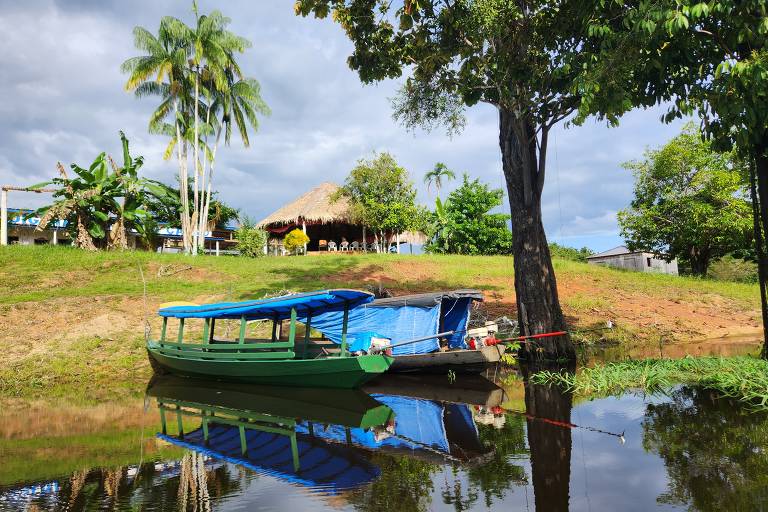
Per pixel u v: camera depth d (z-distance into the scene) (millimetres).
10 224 32250
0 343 14023
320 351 12859
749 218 28484
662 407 7863
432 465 5785
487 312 18547
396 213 35250
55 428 7969
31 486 5371
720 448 5758
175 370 12742
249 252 32406
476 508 4449
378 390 10828
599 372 10477
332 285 21375
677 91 9820
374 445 6707
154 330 15781
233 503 4840
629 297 21656
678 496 4441
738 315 19938
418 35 11773
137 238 36500
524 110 11953
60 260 22609
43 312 16266
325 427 7777
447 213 40875
